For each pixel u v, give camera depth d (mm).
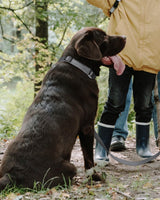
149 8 3693
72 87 3104
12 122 8172
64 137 2941
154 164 4059
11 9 10242
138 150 4250
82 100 3133
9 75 10336
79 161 4281
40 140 2814
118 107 3945
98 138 3520
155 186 3082
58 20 10227
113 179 3365
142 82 3961
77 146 5367
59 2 10250
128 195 2732
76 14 9992
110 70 3906
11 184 2680
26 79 10617
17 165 2740
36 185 2750
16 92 11531
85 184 3184
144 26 3693
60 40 11695
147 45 3707
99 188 2963
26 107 11039
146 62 3732
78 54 3215
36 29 10906
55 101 3000
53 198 2586
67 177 2906
